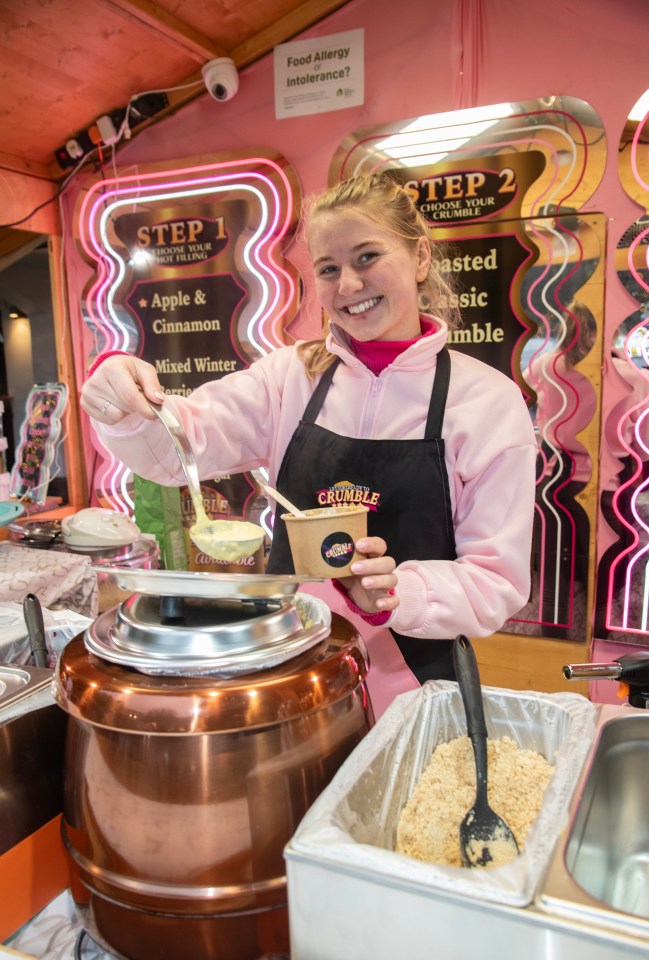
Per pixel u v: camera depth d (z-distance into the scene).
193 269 3.12
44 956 0.79
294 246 2.92
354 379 1.46
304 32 2.75
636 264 2.42
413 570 1.22
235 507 3.12
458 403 1.40
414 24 2.59
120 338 3.33
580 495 2.57
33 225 3.23
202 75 2.85
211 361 3.17
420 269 1.41
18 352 3.50
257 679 0.73
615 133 2.38
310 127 2.83
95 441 3.46
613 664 0.93
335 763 0.77
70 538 2.17
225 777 0.69
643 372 2.45
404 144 2.65
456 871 0.58
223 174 2.98
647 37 2.30
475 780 0.82
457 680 0.84
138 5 2.35
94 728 0.73
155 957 0.72
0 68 2.54
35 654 1.09
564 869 0.59
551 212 2.49
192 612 0.85
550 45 2.42
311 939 0.62
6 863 0.83
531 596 2.67
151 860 0.69
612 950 0.51
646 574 2.52
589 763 0.75
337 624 0.91
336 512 1.00
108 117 3.03
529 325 2.57
